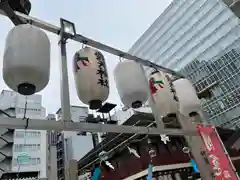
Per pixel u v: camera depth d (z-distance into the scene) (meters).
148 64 3.44
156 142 9.27
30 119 1.70
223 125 19.84
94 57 2.62
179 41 30.52
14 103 28.69
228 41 23.28
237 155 10.27
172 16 32.84
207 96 4.58
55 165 3.06
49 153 3.15
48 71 1.95
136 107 2.64
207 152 3.52
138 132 2.32
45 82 1.91
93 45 2.84
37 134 27.14
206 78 22.70
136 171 8.87
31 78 1.78
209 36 25.86
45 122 1.78
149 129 2.48
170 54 31.84
